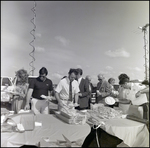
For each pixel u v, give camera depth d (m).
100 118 1.99
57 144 1.27
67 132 1.44
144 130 1.84
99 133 2.05
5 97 2.28
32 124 1.47
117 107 2.46
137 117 2.17
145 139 1.83
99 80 2.75
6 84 2.35
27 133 1.38
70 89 2.59
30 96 2.43
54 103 2.52
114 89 2.73
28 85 2.44
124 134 1.73
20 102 2.36
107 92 2.71
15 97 2.34
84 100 2.60
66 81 2.61
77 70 2.67
